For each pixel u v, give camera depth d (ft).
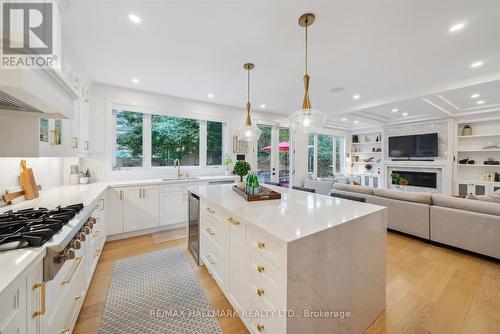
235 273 5.19
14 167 6.02
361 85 11.23
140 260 8.26
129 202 10.34
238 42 7.16
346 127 24.68
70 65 7.29
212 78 10.25
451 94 12.94
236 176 14.08
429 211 9.61
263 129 17.81
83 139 9.24
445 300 5.99
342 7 5.55
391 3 5.39
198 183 12.51
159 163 13.10
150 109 12.34
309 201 6.18
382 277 5.45
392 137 21.29
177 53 7.88
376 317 5.34
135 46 7.38
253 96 13.23
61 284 3.90
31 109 4.71
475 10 5.59
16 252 2.99
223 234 5.80
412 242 10.01
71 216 4.50
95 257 6.98
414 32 6.57
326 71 9.46
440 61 8.47
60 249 3.30
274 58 8.27
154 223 11.05
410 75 9.88
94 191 7.73
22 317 2.68
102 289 6.41
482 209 8.27
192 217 8.61
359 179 22.63
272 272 3.82
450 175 17.69
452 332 4.92
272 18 5.97
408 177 20.47
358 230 4.67
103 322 5.14
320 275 3.93
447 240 9.07
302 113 6.32
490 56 8.05
